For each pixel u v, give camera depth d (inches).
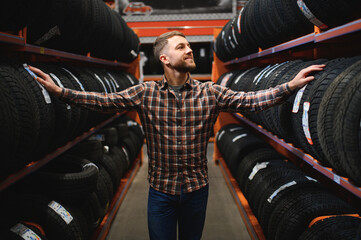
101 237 93.4
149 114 63.3
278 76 78.7
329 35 55.1
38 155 64.3
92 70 113.7
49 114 62.9
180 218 69.3
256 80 99.7
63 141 77.0
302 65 70.5
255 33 99.0
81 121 83.1
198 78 255.6
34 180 67.8
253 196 92.5
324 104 49.5
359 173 43.9
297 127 63.6
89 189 71.8
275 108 74.1
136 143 153.4
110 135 118.3
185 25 260.7
